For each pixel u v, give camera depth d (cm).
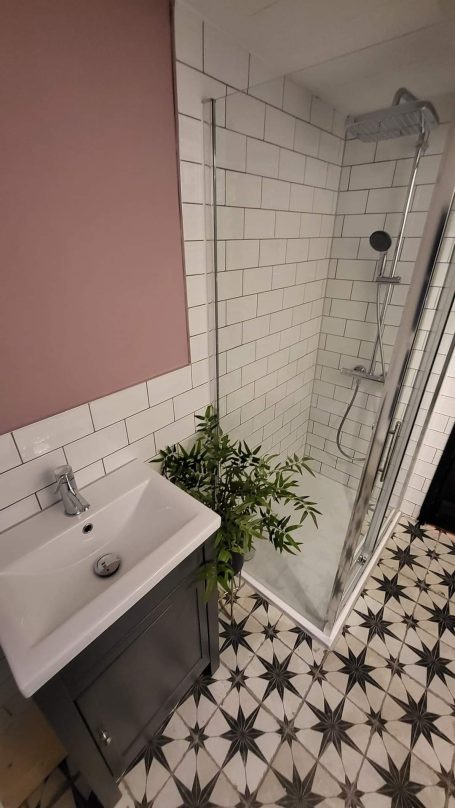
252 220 128
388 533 193
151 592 84
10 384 82
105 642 76
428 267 81
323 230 157
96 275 91
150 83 86
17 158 69
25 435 89
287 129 123
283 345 170
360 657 140
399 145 121
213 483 139
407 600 161
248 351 154
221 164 110
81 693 75
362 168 136
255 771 111
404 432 138
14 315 78
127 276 98
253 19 90
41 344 85
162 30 84
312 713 124
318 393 191
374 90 114
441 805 104
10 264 75
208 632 118
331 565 170
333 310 172
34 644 66
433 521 200
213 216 115
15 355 81
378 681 133
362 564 167
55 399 92
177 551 84
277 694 129
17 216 73
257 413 176
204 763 113
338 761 113
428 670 136
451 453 178
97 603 72
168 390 125
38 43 66
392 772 111
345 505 179
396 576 172
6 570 81
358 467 177
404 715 123
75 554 94
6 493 89
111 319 98
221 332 137
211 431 144
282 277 152
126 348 105
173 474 131
